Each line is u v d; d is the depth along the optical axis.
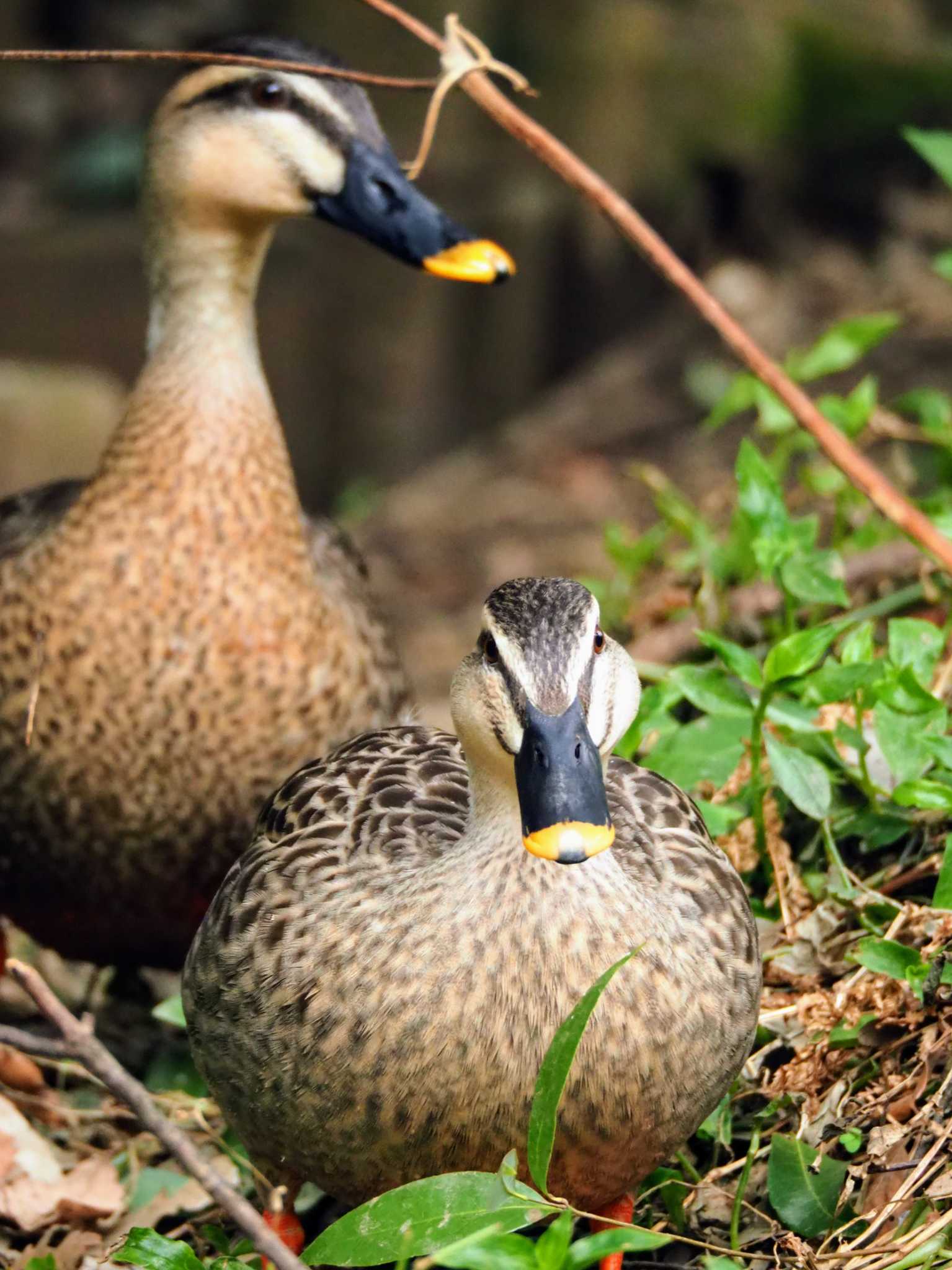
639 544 8.32
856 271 15.30
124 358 16.02
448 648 12.09
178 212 6.82
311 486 15.77
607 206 4.46
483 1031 4.54
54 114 17.86
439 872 4.71
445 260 6.83
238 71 6.84
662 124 15.76
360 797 5.25
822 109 15.88
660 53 15.66
